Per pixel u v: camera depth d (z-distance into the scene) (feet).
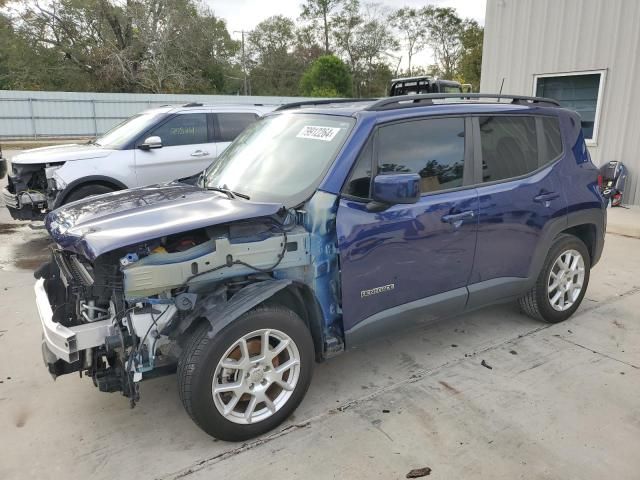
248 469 8.91
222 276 9.09
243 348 9.24
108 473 8.87
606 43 29.96
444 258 11.58
